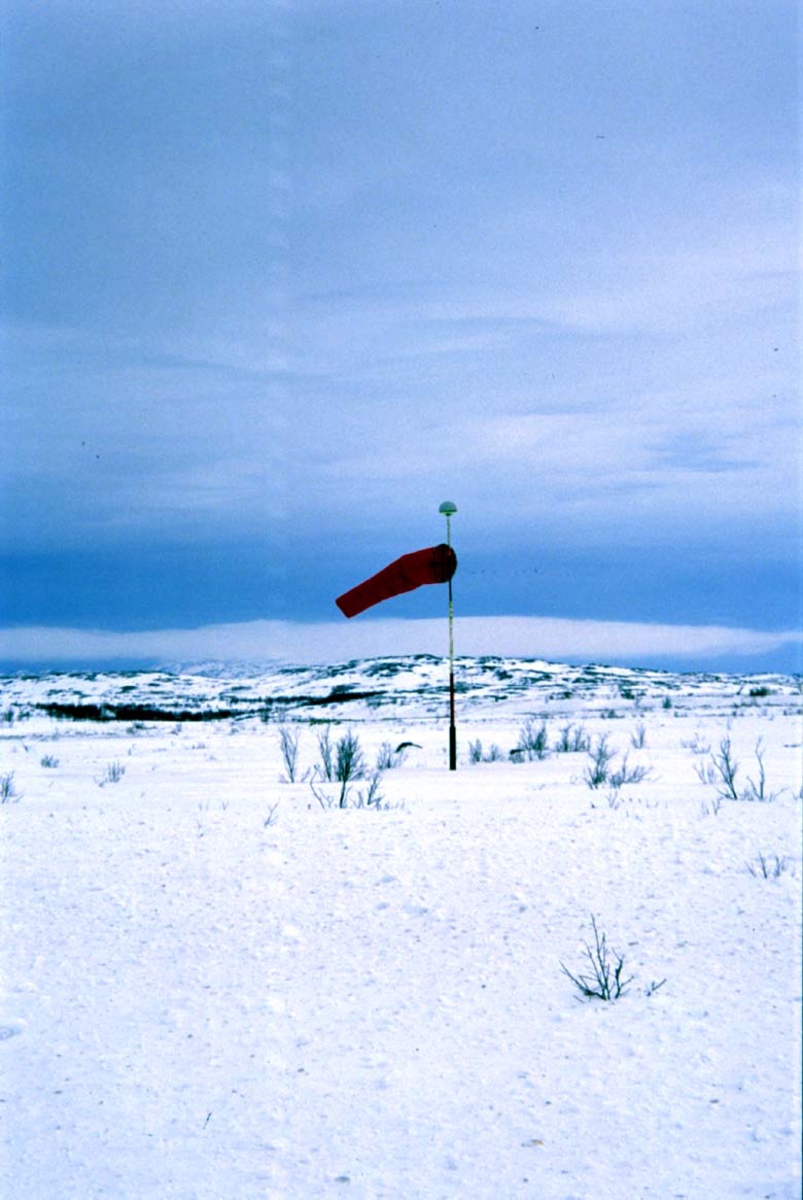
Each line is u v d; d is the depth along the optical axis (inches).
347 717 3159.5
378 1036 209.9
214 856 402.6
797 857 351.6
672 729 1518.2
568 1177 148.8
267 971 257.0
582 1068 187.6
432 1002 228.8
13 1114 178.4
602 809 506.6
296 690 6879.9
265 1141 165.3
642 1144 157.3
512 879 338.0
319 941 282.0
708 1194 141.3
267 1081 189.5
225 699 5935.0
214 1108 178.7
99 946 283.0
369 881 346.9
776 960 240.4
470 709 3206.2
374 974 251.0
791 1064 181.0
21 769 1019.3
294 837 439.5
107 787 777.6
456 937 278.5
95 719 2957.7
